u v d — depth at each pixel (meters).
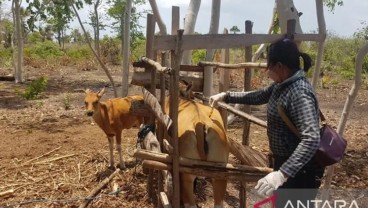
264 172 3.74
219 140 4.11
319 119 3.14
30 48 30.77
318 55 6.06
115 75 20.92
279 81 3.14
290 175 2.83
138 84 4.85
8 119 10.09
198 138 4.03
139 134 4.70
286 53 3.03
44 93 14.24
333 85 16.89
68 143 7.89
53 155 7.20
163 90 4.54
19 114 10.73
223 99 4.01
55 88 15.68
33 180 6.12
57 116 10.42
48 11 12.45
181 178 4.05
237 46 4.29
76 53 28.59
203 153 4.02
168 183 4.00
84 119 10.02
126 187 5.71
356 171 6.56
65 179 6.12
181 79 5.53
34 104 12.16
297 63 3.06
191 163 3.86
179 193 3.93
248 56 4.72
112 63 26.09
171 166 3.86
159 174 4.66
